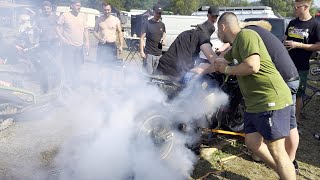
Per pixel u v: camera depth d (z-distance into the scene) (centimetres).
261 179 333
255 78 263
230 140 408
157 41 601
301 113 536
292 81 305
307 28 418
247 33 258
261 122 268
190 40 364
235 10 1156
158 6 589
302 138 450
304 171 357
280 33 970
